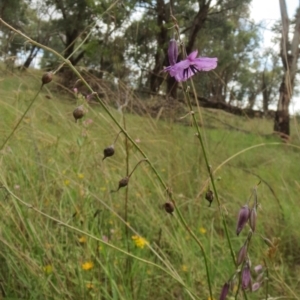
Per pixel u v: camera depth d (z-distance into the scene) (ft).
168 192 0.95
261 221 2.08
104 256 1.32
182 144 2.70
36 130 2.02
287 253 1.96
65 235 1.54
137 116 2.85
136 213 1.90
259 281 1.12
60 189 1.89
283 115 6.92
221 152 3.05
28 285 1.22
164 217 1.91
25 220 1.38
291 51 6.91
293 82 6.89
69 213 1.61
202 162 2.49
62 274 1.34
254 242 1.88
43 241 1.38
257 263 1.67
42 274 1.24
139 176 2.21
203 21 11.68
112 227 1.72
